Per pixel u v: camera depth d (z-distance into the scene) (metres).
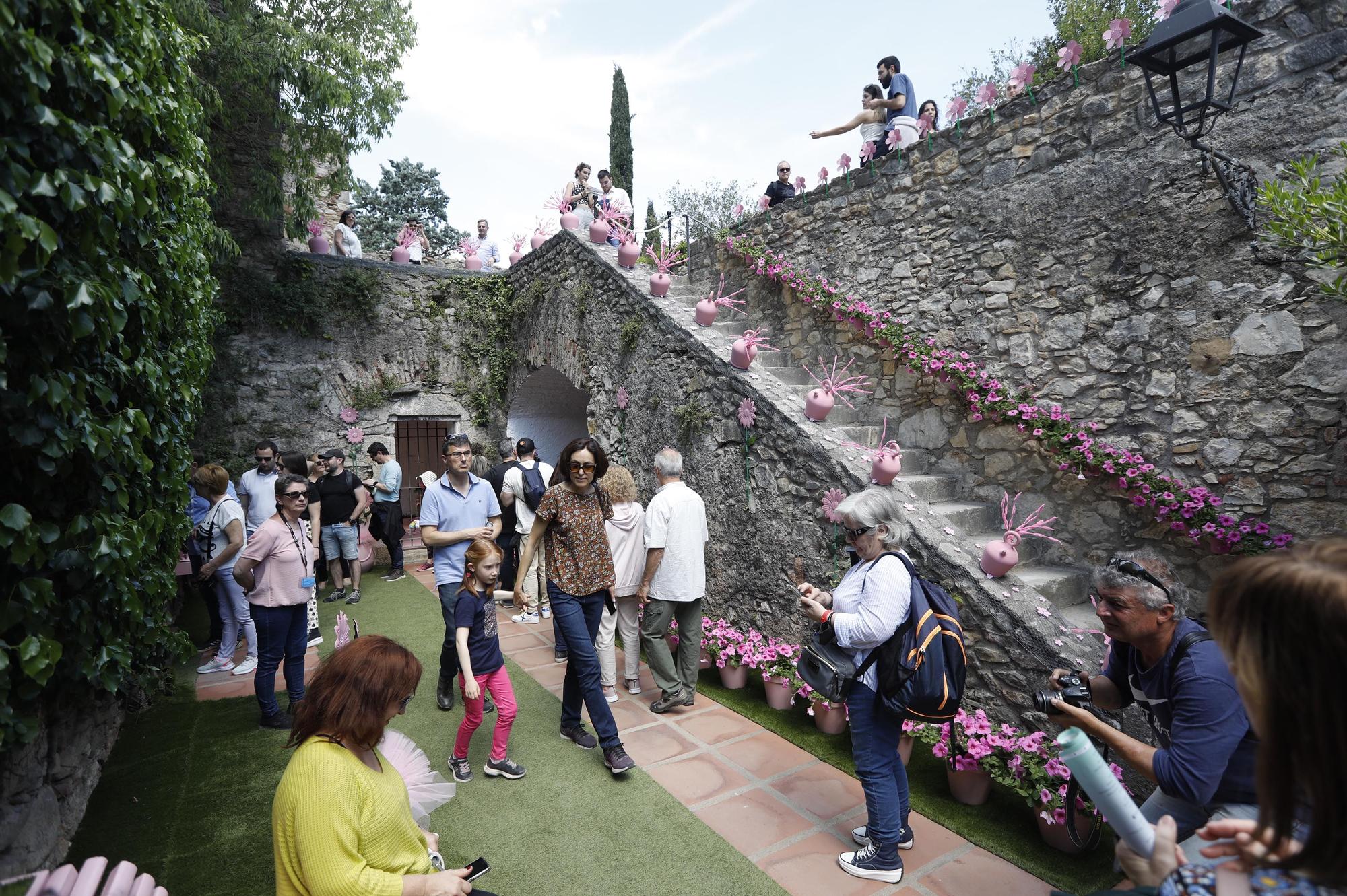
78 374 2.03
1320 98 3.41
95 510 2.25
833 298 6.04
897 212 5.68
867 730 2.57
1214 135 3.82
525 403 10.30
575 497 3.61
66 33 1.90
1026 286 4.79
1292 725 0.82
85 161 1.92
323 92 7.08
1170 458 4.05
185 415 3.53
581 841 2.84
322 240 9.80
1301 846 0.84
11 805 2.15
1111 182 4.30
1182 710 1.69
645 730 3.97
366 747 1.62
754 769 3.49
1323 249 2.84
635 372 6.50
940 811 3.06
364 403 9.36
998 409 4.78
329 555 6.75
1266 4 3.59
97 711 3.24
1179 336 4.00
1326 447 3.44
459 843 2.83
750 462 5.02
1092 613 4.02
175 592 3.28
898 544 2.60
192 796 3.24
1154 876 1.07
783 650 4.37
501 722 3.34
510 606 6.75
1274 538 3.55
